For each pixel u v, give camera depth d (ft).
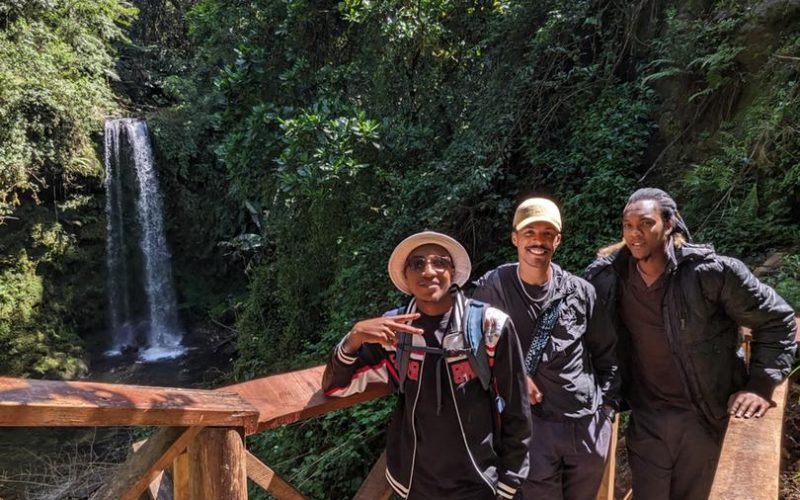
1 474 30.83
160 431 4.59
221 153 26.07
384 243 23.22
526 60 24.56
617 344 7.47
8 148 43.32
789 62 17.04
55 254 48.80
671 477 7.35
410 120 27.04
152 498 7.95
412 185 23.89
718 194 17.63
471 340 4.87
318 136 22.54
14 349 45.32
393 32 23.50
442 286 5.07
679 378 7.01
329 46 27.27
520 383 5.05
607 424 6.82
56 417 3.39
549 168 23.11
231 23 28.07
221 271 58.90
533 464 6.60
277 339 31.14
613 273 7.19
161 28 64.95
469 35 26.71
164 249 56.18
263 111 24.26
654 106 21.61
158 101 61.52
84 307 51.08
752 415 5.87
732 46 18.83
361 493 6.32
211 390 4.78
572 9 23.22
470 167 23.26
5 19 44.21
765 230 15.83
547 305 6.63
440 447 4.97
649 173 20.92
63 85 46.01
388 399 18.51
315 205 25.67
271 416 4.93
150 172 54.70
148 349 53.62
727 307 6.53
